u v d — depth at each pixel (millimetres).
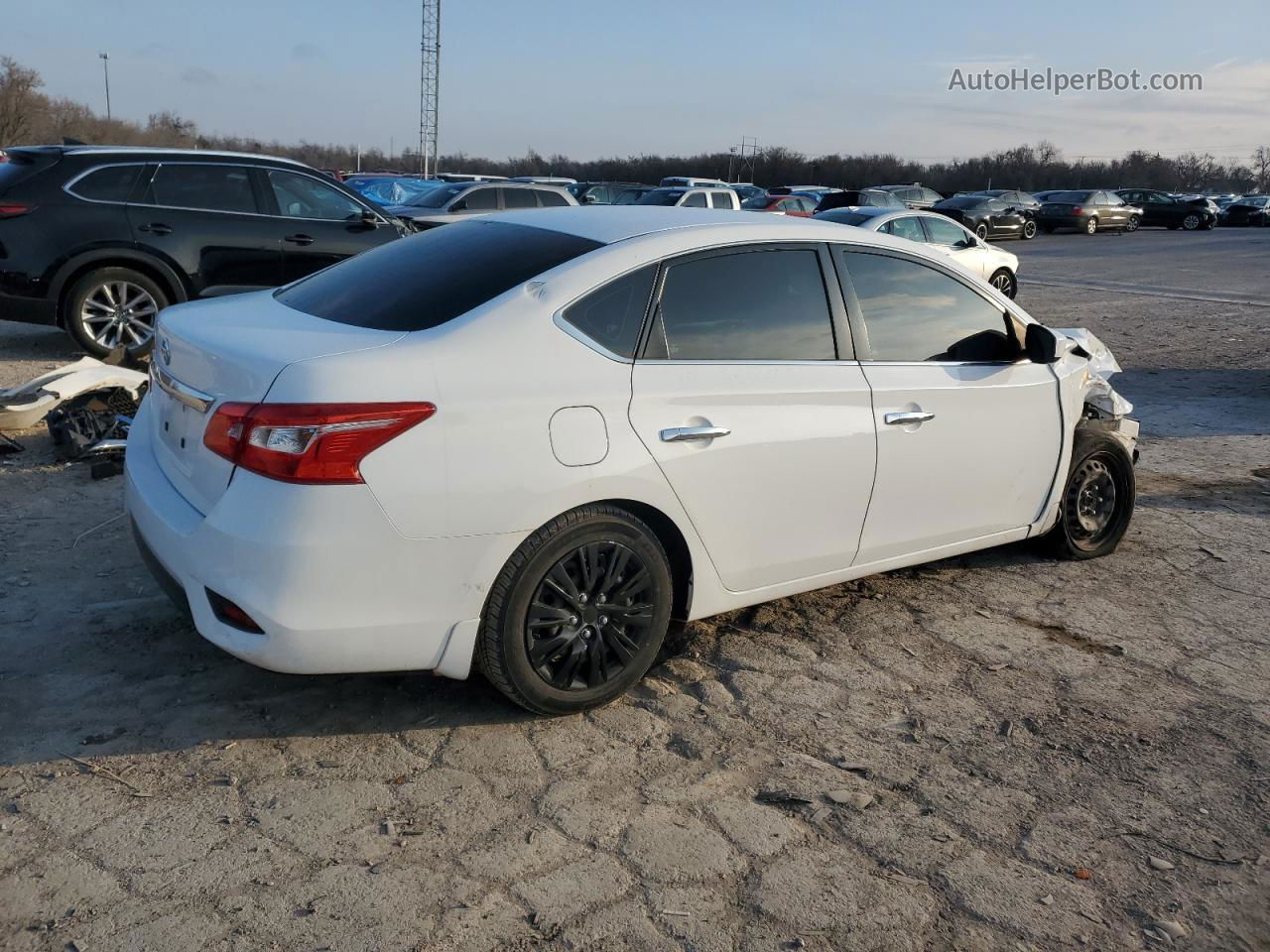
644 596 3475
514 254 3537
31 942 2377
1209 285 20656
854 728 3516
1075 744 3479
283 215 9164
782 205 31453
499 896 2611
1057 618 4504
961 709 3678
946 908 2666
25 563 4406
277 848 2744
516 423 3084
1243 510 6180
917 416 4055
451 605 3072
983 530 4551
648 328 3436
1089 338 5594
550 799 3020
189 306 3783
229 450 2918
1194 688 3912
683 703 3615
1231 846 2975
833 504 3896
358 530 2885
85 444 5797
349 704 3469
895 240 4203
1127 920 2660
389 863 2711
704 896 2658
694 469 3457
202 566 2979
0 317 8281
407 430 2916
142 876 2611
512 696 3309
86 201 8281
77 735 3197
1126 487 5242
